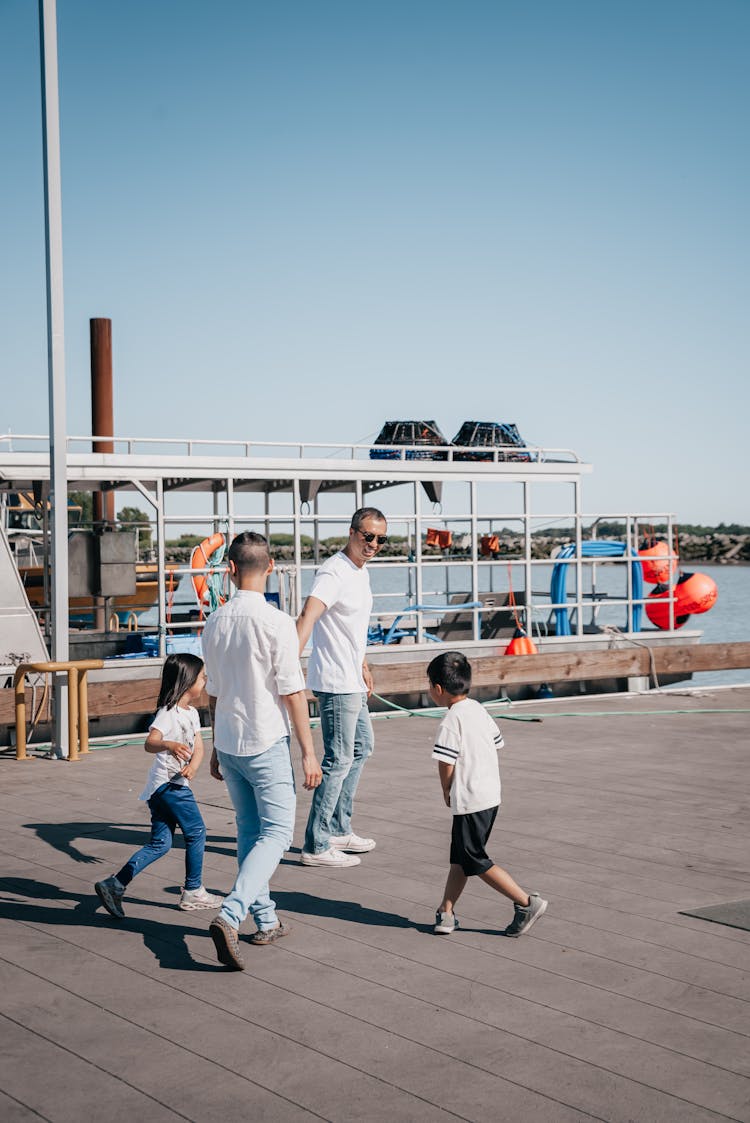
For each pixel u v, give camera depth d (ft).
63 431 32.35
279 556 54.85
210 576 44.70
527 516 50.39
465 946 16.03
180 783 17.76
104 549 44.60
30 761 32.53
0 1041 12.72
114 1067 12.03
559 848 21.75
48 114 31.14
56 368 31.86
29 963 15.37
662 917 17.35
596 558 52.21
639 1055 12.28
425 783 28.71
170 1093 11.41
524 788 27.86
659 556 54.08
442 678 16.47
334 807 20.72
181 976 14.84
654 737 36.47
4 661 40.47
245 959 15.53
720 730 38.01
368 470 47.01
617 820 24.20
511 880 16.38
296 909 17.94
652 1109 11.03
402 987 14.40
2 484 45.98
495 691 47.73
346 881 19.62
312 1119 10.85
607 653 46.96
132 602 59.31
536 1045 12.56
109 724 39.96
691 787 27.99
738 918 17.26
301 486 50.06
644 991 14.23
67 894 18.86
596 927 16.88
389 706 45.03
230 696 15.87
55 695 32.91
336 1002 13.88
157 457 43.34
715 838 22.54
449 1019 13.33
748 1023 13.17
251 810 16.47
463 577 174.40
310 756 15.81
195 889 17.87
